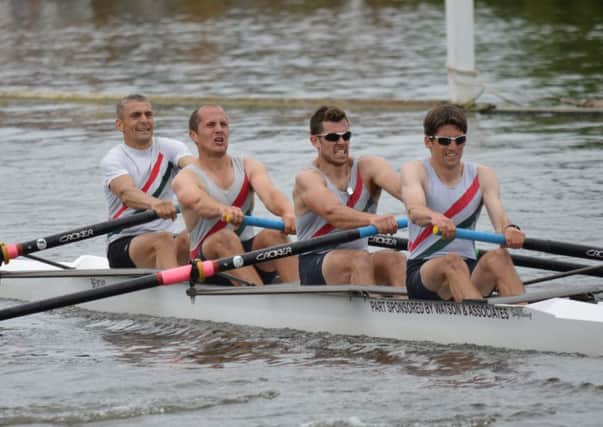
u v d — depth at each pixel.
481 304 35.03
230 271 40.59
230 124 83.50
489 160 67.62
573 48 116.56
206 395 32.34
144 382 33.75
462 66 86.44
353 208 37.81
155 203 42.38
